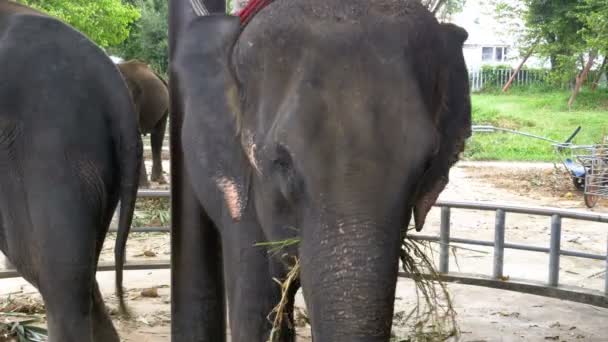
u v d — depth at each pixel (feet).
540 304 18.97
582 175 40.86
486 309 18.35
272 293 8.73
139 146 10.86
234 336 8.93
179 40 10.91
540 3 90.33
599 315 18.16
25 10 10.94
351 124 6.10
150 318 17.15
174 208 11.05
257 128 6.77
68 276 10.05
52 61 10.15
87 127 10.22
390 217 5.99
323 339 5.82
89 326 10.33
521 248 20.21
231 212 8.07
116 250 11.18
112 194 11.07
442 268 20.49
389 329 5.83
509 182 45.55
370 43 6.48
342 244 5.88
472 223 31.32
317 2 6.85
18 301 17.98
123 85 10.74
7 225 10.61
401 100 6.24
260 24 6.99
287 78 6.58
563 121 75.66
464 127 7.19
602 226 31.30
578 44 83.61
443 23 7.24
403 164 6.09
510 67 105.81
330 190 6.02
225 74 8.18
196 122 8.90
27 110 9.95
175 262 11.12
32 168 9.97
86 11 63.41
